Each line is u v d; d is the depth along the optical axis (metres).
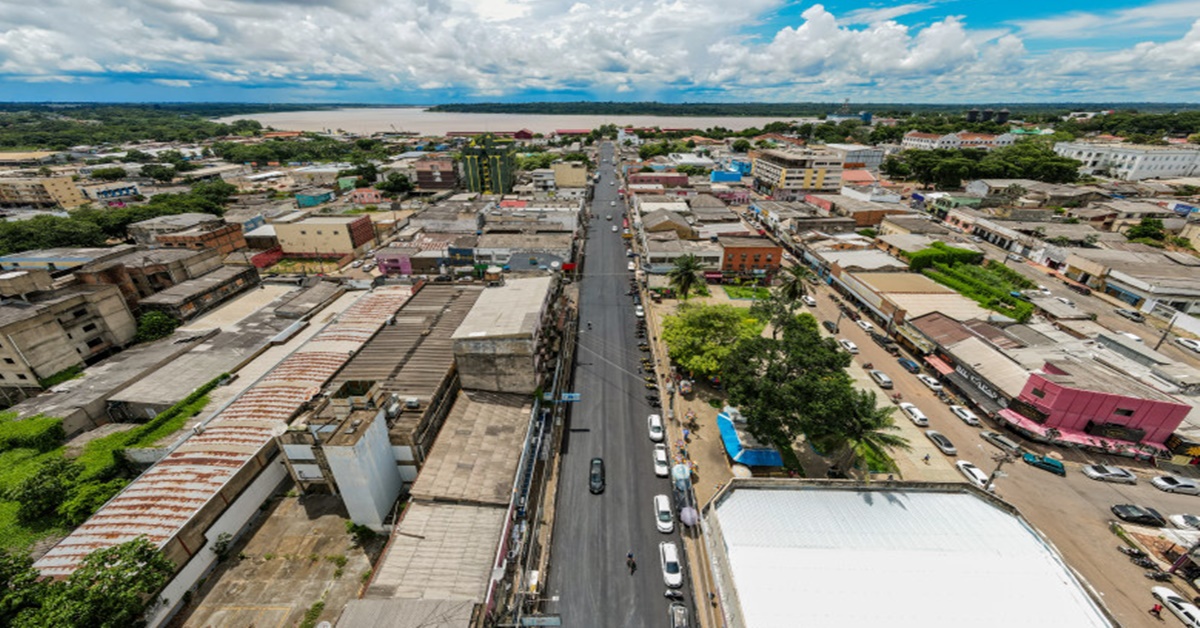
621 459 57.91
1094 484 53.81
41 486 46.84
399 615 34.03
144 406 61.28
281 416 54.59
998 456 57.75
